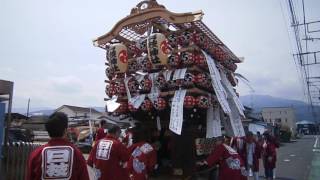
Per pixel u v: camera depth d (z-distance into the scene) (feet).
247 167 39.24
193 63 24.30
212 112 26.40
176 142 26.16
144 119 28.86
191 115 26.50
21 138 65.41
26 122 104.88
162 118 27.68
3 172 28.53
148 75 26.14
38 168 11.62
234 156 22.95
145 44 26.55
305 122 328.29
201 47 25.50
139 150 22.21
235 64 33.63
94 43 29.71
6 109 29.94
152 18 25.81
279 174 49.42
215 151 23.12
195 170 25.85
